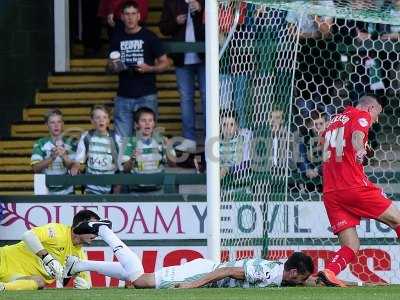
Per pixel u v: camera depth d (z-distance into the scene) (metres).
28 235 35.44
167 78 48.31
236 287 33.34
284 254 39.38
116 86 48.88
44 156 43.31
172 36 45.62
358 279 39.84
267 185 39.12
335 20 42.72
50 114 43.25
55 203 40.81
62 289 34.34
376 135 42.03
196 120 46.41
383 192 37.47
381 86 42.75
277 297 29.39
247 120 39.00
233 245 38.41
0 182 46.00
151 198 40.41
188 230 40.31
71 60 49.88
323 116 42.25
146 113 42.59
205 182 41.09
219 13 38.03
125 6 44.31
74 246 35.84
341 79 42.84
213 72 36.72
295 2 38.53
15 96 49.69
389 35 42.72
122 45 44.53
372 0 38.78
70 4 50.38
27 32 49.78
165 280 34.22
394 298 29.22
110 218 40.56
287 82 40.19
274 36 39.69
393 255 39.72
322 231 39.53
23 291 32.81
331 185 34.38
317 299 28.94
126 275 34.75
